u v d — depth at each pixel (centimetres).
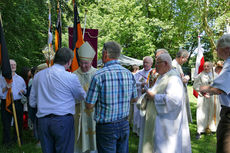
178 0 1535
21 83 448
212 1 1117
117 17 1650
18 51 723
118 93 228
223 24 980
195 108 867
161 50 341
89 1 977
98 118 227
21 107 447
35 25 760
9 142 431
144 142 294
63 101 243
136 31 1628
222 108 231
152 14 1852
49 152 244
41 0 757
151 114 290
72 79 250
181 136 286
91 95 223
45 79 245
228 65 215
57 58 253
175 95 270
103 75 223
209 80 521
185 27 1438
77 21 408
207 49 2395
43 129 241
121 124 232
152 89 302
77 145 343
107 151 227
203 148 442
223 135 223
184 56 389
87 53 334
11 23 673
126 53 1780
